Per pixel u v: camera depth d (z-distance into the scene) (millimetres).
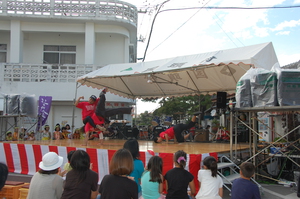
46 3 14656
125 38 16328
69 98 14172
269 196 6070
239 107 6340
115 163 3262
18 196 5402
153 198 4027
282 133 10664
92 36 15016
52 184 3582
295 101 5660
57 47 16000
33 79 14234
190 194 4625
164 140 11602
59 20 14836
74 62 16000
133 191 3158
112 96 14594
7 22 14984
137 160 4285
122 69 10727
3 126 13961
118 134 12891
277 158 8250
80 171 3471
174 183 4105
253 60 7340
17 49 14688
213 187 4301
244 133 10555
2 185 2688
